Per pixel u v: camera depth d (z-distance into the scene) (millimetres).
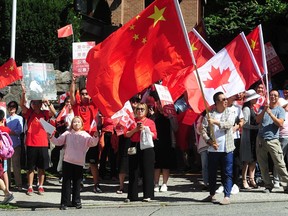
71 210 8641
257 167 10766
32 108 10156
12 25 12438
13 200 9531
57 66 14703
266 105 9406
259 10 15523
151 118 10188
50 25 14023
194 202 9016
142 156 9164
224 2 17469
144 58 8586
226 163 8805
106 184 11094
